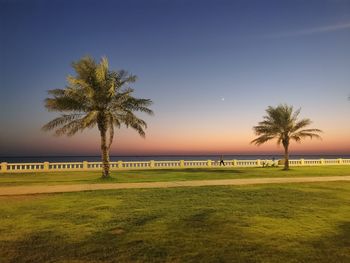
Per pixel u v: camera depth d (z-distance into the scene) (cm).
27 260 777
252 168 4356
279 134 4034
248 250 840
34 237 958
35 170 3797
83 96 2725
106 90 2766
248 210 1344
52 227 1072
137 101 2856
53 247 869
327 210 1350
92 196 1730
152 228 1053
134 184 2238
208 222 1134
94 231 1022
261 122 4088
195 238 941
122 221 1149
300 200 1596
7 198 1673
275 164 5006
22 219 1188
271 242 906
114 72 2852
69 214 1270
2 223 1128
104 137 2767
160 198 1658
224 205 1459
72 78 2631
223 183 2295
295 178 2658
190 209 1364
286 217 1216
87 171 3906
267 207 1411
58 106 2705
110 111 2812
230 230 1029
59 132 2753
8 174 3422
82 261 770
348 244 894
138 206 1435
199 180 2534
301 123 3969
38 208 1395
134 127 2883
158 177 2873
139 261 767
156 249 847
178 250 838
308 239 937
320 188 2058
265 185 2214
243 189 1995
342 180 2500
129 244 890
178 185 2180
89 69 2775
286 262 760
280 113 3981
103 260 775
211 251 831
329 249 852
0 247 870
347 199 1628
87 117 2608
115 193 1831
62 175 3256
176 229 1041
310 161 5247
